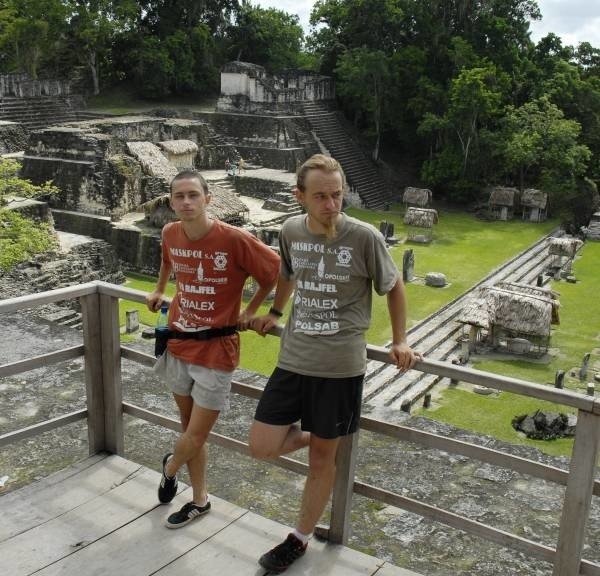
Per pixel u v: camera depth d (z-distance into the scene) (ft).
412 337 79.05
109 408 15.76
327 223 11.14
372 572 12.35
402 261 106.11
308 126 150.71
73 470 15.30
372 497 12.78
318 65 175.42
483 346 78.79
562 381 67.72
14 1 139.85
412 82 153.69
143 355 15.05
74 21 148.46
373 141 165.68
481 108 138.62
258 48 179.83
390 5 157.69
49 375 25.55
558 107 155.43
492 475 19.63
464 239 124.77
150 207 102.42
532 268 110.11
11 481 18.66
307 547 12.97
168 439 21.26
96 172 106.01
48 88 145.79
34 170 111.55
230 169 135.85
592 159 158.30
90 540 12.96
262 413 12.01
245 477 19.27
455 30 163.22
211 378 12.74
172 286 95.50
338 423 11.67
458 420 59.11
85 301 14.97
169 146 123.24
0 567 12.19
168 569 12.26
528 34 165.68
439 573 15.56
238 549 12.84
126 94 162.61
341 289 11.34
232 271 12.64
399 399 63.10
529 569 15.81
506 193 138.92
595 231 134.41
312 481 12.19
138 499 14.29
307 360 11.48
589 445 10.59
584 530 10.99
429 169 147.23
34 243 67.31
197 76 167.94
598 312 91.25
